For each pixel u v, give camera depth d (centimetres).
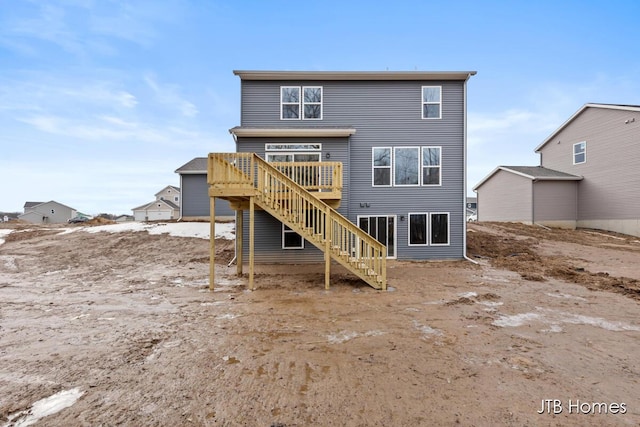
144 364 418
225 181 895
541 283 931
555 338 508
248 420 297
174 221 2306
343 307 698
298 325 579
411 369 402
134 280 1034
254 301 756
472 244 1622
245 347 475
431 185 1376
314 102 1363
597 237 1800
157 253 1551
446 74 1350
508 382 369
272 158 1312
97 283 993
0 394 342
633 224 1836
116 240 1775
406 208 1375
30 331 551
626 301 730
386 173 1378
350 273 1127
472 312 654
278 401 330
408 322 593
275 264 1311
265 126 1342
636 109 1802
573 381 372
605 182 1994
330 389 354
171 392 347
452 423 293
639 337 511
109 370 400
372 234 1369
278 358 436
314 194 1062
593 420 298
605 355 445
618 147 1920
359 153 1370
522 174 2223
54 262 1412
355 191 1368
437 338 510
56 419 298
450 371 397
